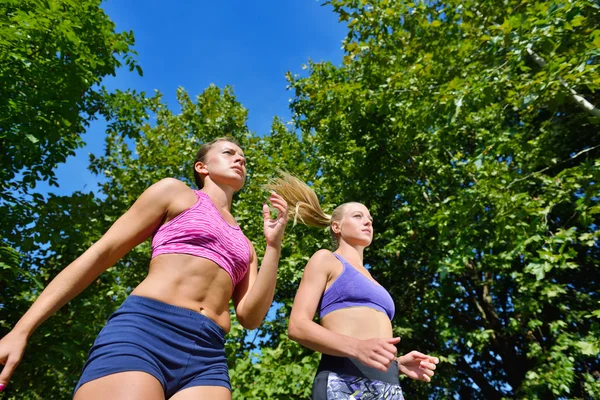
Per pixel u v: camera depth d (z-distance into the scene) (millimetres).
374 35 8703
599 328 6910
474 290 10102
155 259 1675
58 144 7492
